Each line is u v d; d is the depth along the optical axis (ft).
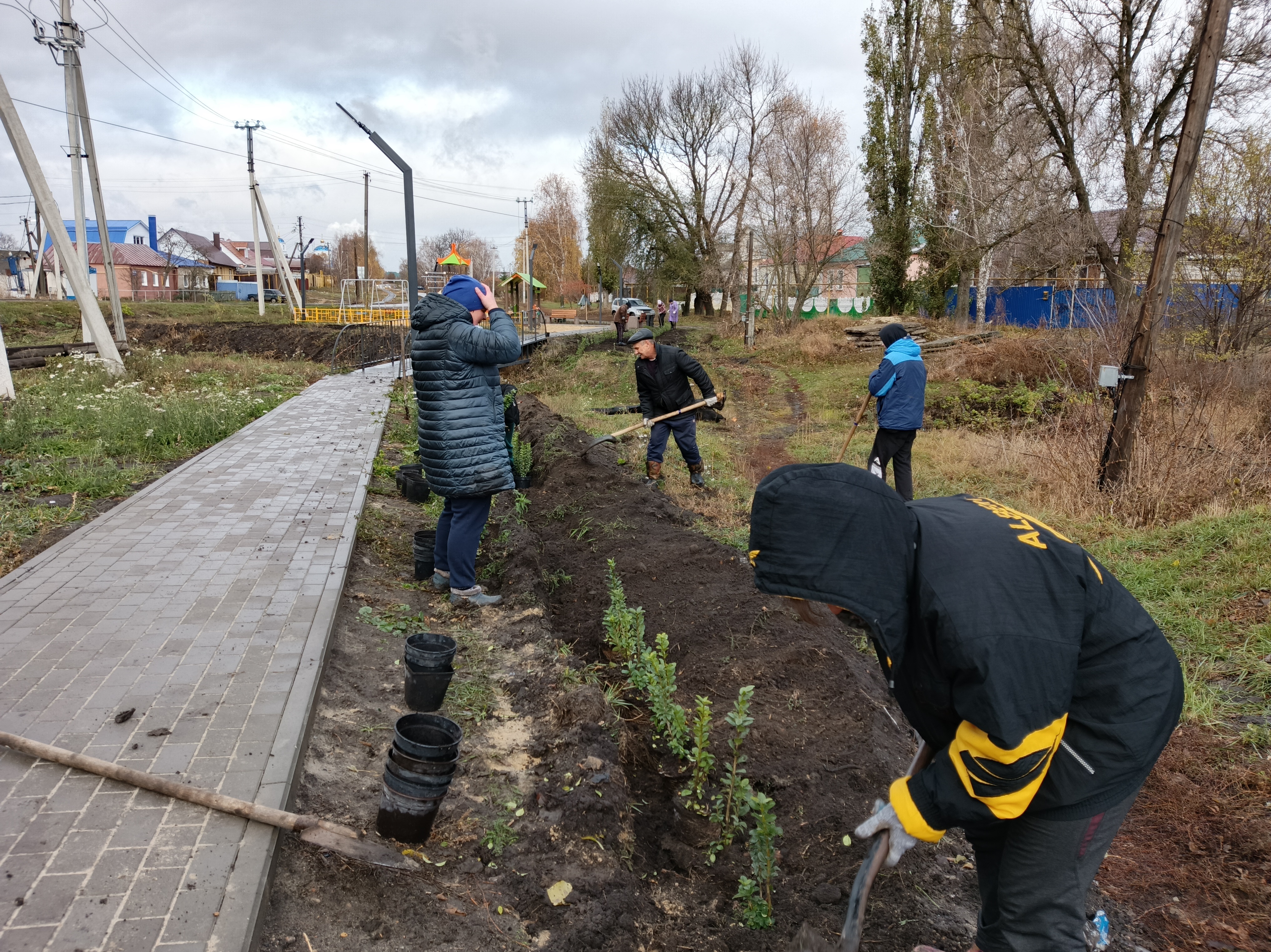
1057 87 63.77
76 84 69.41
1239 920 9.28
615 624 16.03
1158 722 6.21
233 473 26.53
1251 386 34.42
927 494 29.86
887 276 97.09
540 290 196.24
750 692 10.45
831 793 11.45
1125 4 57.47
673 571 19.30
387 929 8.22
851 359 73.46
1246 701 13.37
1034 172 66.13
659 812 11.55
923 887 9.88
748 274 90.63
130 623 14.14
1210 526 20.45
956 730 6.73
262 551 18.35
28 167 52.54
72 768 9.70
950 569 5.91
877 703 13.75
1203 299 42.24
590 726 11.95
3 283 220.84
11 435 29.27
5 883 7.85
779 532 5.87
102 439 30.58
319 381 61.16
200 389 45.68
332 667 13.52
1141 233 61.52
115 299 74.59
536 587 18.47
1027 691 5.66
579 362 71.67
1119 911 9.52
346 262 306.35
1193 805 11.14
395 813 9.27
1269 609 15.94
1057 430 30.71
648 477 28.48
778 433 46.62
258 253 131.44
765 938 9.12
